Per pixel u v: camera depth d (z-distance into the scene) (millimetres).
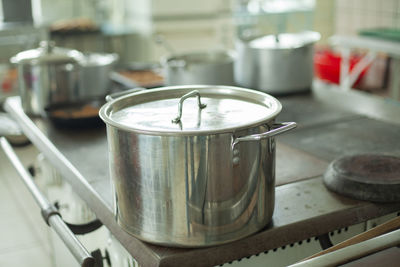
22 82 2232
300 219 1266
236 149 1059
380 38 4055
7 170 4035
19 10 4840
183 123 1141
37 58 2205
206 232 1105
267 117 1092
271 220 1265
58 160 1767
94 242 1628
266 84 2463
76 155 1772
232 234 1131
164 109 1268
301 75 2480
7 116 2885
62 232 1518
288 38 2596
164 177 1069
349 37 4219
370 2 4938
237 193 1103
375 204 1342
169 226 1105
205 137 1033
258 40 2590
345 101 2371
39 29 4816
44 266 2764
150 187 1091
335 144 1801
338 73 4527
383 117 2109
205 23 5414
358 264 1184
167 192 1078
